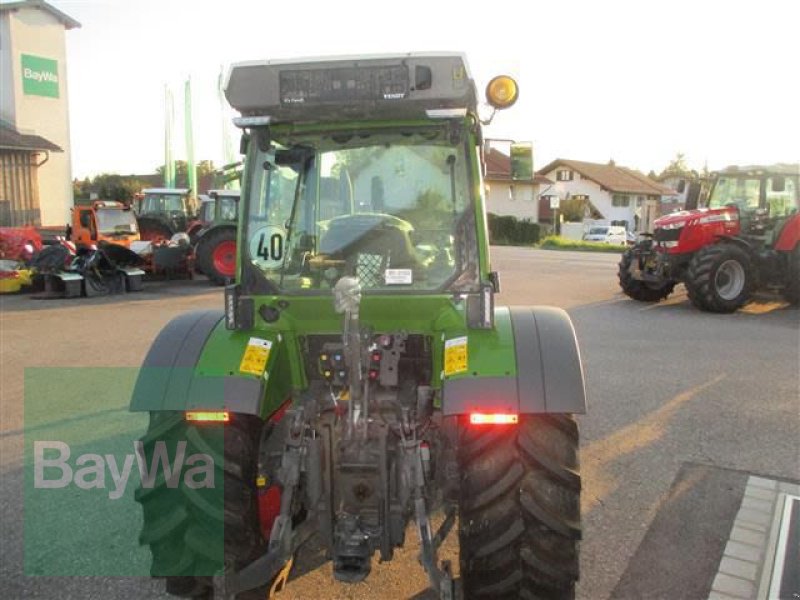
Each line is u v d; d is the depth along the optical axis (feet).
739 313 36.45
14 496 14.37
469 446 9.07
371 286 10.34
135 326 32.45
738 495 13.94
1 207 81.10
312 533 9.53
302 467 9.30
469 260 10.19
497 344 9.36
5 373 23.91
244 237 10.56
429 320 10.18
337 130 10.37
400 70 9.53
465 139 10.25
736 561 11.55
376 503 9.28
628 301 40.78
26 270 44.78
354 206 10.54
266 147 10.53
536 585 8.79
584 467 15.47
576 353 9.26
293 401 10.39
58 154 89.61
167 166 97.50
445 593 8.35
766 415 18.93
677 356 25.99
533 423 9.05
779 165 39.58
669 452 16.30
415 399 9.87
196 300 41.19
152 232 62.90
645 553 11.86
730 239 36.96
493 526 8.77
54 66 88.33
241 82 9.75
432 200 10.37
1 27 83.10
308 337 10.61
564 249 107.45
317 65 9.60
